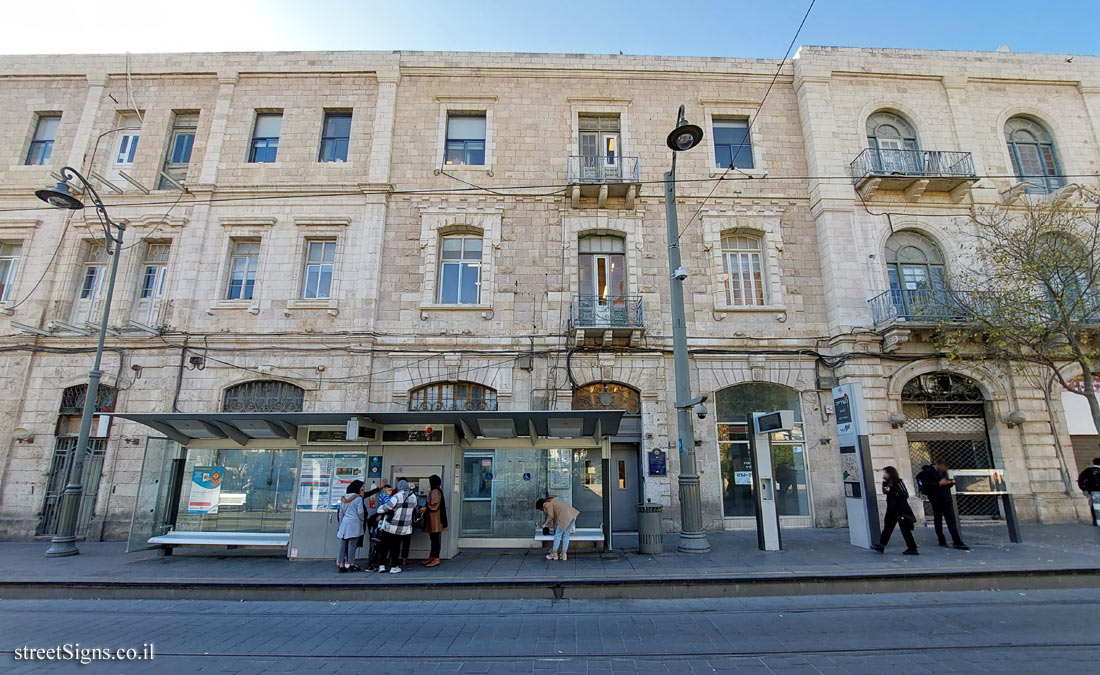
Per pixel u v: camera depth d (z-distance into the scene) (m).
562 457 11.20
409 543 9.61
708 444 14.12
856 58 16.84
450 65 16.80
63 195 11.17
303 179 15.86
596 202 15.85
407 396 14.33
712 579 8.12
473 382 14.41
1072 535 11.78
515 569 8.99
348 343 14.36
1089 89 17.22
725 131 16.86
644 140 16.41
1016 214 15.80
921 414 14.73
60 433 14.06
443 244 15.78
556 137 16.41
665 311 15.03
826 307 15.21
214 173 15.77
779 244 15.55
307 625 6.76
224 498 10.91
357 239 15.34
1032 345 12.27
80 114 16.42
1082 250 12.37
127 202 15.56
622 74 16.91
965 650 5.55
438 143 16.27
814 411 14.46
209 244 15.27
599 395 14.50
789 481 14.23
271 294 14.88
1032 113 17.02
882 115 16.89
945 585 8.23
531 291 15.07
